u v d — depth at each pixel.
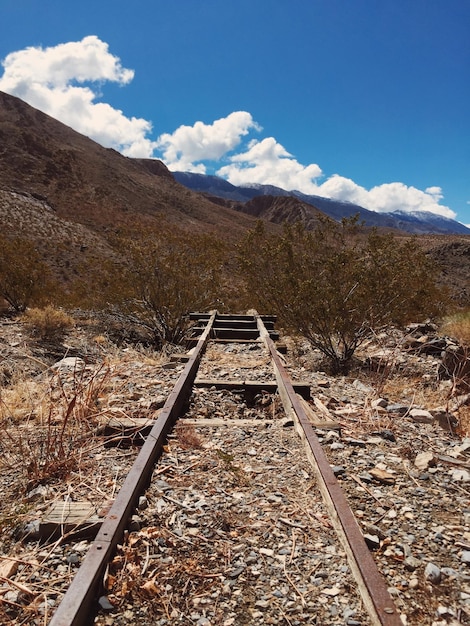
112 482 3.44
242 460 3.91
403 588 2.37
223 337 10.25
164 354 8.59
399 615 2.04
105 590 2.33
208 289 13.70
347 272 9.53
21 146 118.69
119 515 2.74
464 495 3.39
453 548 2.72
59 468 3.64
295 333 10.04
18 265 16.64
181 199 151.88
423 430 4.89
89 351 9.56
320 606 2.25
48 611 2.22
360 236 10.43
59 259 45.81
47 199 92.31
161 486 3.38
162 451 3.98
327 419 4.91
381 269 9.13
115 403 5.19
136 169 175.38
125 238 13.34
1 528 2.92
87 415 4.60
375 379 7.14
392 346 9.45
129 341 12.72
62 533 2.79
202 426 4.65
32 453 3.82
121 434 4.28
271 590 2.38
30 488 3.44
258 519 3.02
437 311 12.91
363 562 2.35
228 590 2.38
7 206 64.50
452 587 2.38
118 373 6.41
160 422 4.21
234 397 5.78
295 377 6.61
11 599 2.30
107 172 135.88
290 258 10.23
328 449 4.12
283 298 10.01
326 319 9.10
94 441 4.21
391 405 5.59
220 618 2.21
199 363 7.20
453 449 4.34
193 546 2.73
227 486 3.45
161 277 13.21
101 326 13.25
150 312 13.19
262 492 3.37
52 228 60.94
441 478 3.66
